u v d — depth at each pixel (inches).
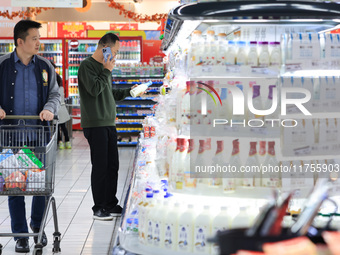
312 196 68.4
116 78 486.3
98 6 753.6
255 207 97.9
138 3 778.2
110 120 224.7
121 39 561.0
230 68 103.9
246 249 60.2
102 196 223.3
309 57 102.5
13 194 161.3
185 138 109.6
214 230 95.2
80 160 388.5
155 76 486.6
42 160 161.6
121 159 402.0
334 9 99.7
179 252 98.1
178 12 102.3
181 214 99.0
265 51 104.0
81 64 217.9
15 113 179.5
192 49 106.3
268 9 98.7
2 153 160.4
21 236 163.3
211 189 106.7
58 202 253.4
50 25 794.2
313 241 64.4
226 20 108.3
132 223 117.2
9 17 605.9
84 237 197.2
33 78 180.9
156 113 236.5
